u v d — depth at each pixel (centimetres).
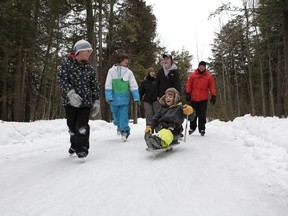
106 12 1762
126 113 797
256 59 2788
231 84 4172
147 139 564
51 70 2359
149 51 2405
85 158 600
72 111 577
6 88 2097
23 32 1781
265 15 1405
